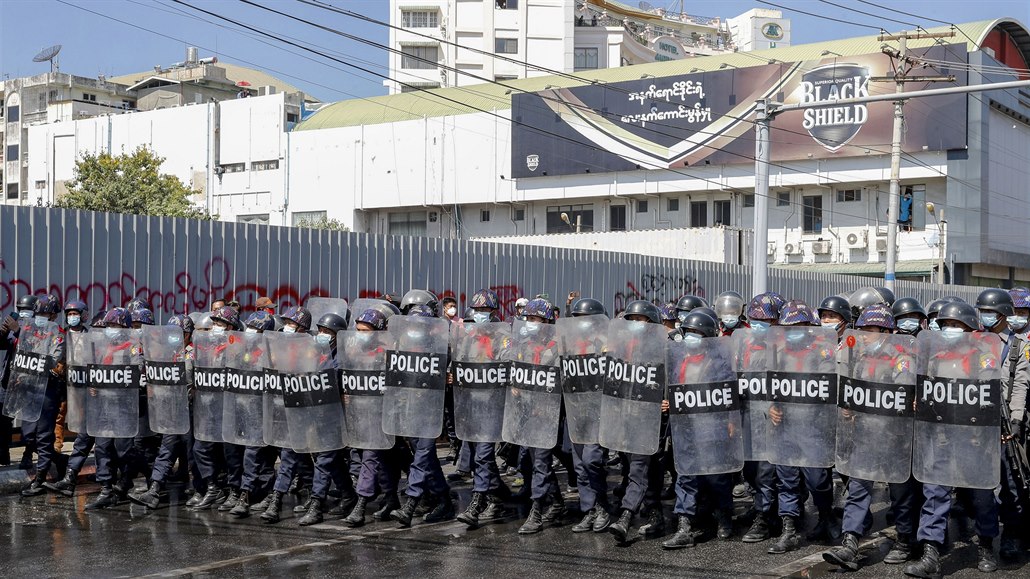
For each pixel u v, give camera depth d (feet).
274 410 31.91
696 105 170.81
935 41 158.81
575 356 29.91
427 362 30.91
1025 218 177.27
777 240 170.19
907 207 140.36
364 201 196.03
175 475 39.96
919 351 25.55
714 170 170.81
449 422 34.47
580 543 29.01
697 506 29.86
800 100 162.61
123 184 153.58
